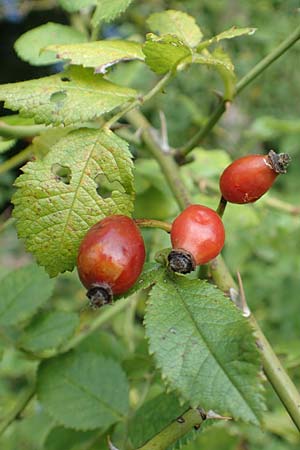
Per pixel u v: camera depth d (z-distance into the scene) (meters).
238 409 0.16
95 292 0.18
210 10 0.60
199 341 0.17
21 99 0.21
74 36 0.28
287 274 0.60
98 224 0.19
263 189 0.20
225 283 0.22
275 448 0.50
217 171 0.41
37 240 0.20
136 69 0.38
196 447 0.27
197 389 0.17
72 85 0.21
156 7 0.55
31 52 0.27
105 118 0.26
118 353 0.29
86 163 0.20
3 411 0.34
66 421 0.26
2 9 0.55
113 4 0.23
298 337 0.60
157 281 0.19
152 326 0.18
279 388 0.21
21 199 0.20
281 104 0.73
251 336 0.17
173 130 0.57
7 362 0.31
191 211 0.19
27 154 0.29
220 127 0.63
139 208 0.33
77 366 0.27
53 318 0.27
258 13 0.60
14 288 0.28
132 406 0.29
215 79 0.68
